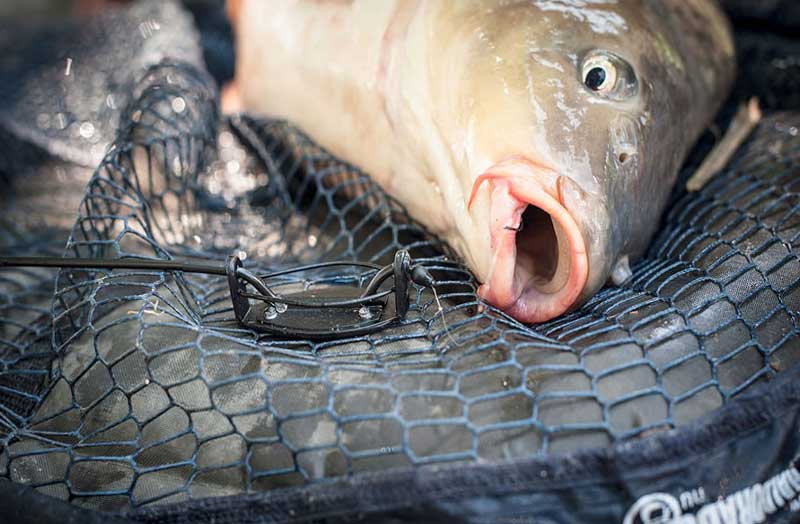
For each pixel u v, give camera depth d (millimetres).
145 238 338
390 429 278
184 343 313
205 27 653
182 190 421
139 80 474
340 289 340
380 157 406
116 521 274
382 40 396
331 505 264
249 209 462
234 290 308
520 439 271
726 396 287
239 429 292
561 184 317
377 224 415
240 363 303
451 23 369
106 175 386
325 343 308
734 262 340
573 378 285
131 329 326
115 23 612
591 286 323
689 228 375
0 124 513
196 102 455
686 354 297
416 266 308
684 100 397
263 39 469
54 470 303
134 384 311
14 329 384
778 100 498
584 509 263
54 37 610
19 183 500
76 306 323
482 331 304
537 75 344
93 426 308
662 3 404
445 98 363
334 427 283
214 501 272
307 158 440
